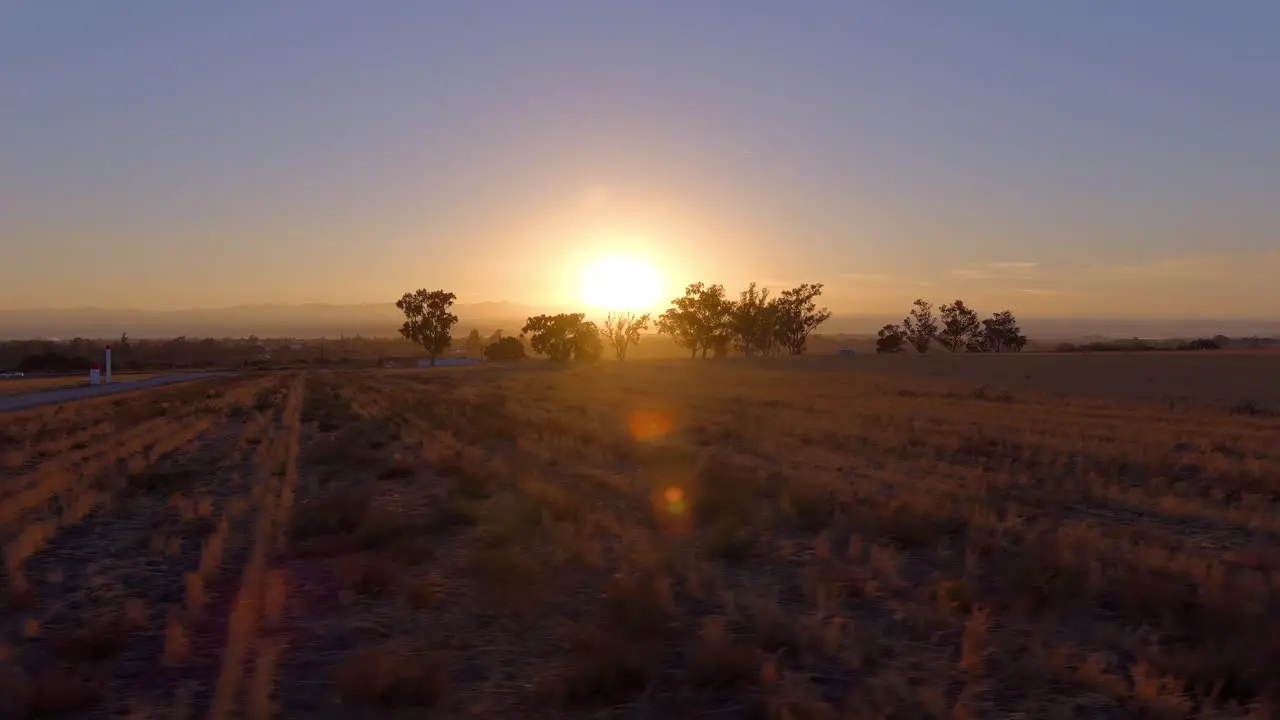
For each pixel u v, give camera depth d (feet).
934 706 24.61
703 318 536.42
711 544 43.78
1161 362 343.05
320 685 28.04
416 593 36.27
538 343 546.26
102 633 32.24
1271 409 149.18
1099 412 139.13
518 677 28.55
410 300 569.64
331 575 41.73
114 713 26.16
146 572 42.47
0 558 45.09
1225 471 68.59
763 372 334.24
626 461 78.84
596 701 26.61
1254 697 26.14
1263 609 32.68
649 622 32.04
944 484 62.23
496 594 36.27
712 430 105.19
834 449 85.87
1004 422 116.37
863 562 41.93
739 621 32.96
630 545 44.93
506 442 94.53
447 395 196.54
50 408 159.22
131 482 68.80
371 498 57.77
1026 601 33.55
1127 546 43.73
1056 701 25.88
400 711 25.35
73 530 52.65
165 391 228.02
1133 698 25.80
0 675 27.94
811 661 28.89
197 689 27.84
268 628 33.65
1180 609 33.78
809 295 551.18
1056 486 62.03
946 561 42.27
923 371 317.83
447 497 59.52
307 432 114.32
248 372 436.35
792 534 48.73
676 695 26.71
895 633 31.91
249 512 57.00
